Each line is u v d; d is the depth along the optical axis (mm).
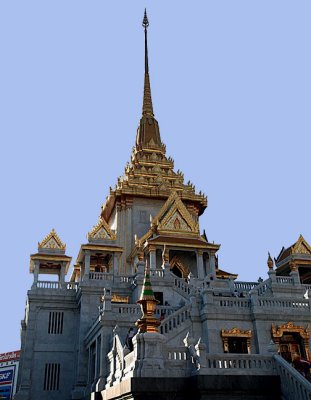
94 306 44344
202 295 32844
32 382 43156
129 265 63031
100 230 51500
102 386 31891
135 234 65875
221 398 22000
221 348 30750
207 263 57781
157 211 68812
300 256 52094
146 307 24109
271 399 22750
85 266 48969
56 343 45188
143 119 84312
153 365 22453
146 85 89625
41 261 50031
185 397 22172
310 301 33906
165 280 43969
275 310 32594
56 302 46938
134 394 21656
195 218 72250
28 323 45469
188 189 73688
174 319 31672
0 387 77312
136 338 23312
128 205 67812
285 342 32281
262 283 43875
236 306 32656
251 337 31672
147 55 94000
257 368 23531
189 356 23609
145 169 74438
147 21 98875
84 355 41969
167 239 56250
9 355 80625
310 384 21094
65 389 43438
